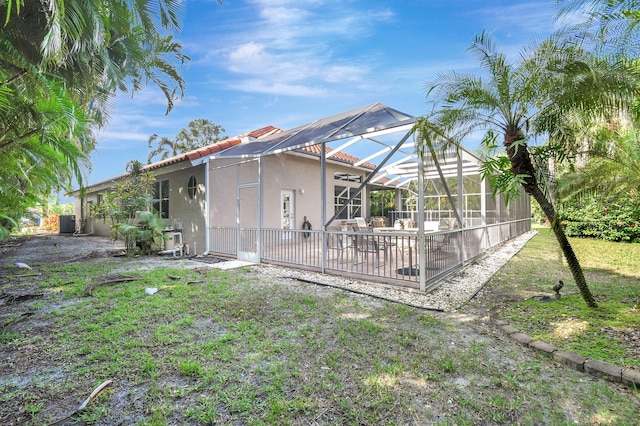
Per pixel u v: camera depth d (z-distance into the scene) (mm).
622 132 4547
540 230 17625
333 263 6988
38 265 7980
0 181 6410
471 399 2357
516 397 2385
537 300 4641
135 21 5215
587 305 4277
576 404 2305
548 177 4582
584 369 2742
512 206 13156
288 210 12023
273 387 2500
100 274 6754
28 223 18031
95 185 17000
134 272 6762
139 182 10328
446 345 3258
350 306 4531
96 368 2799
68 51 4219
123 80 5688
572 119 4316
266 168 11195
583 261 7832
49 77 4590
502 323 3783
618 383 2551
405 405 2289
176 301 4730
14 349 3189
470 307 4520
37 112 4430
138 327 3736
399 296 5055
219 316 4109
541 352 3076
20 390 2490
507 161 4812
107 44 4715
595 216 12195
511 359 2965
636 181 4410
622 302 4461
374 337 3457
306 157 12562
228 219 10328
